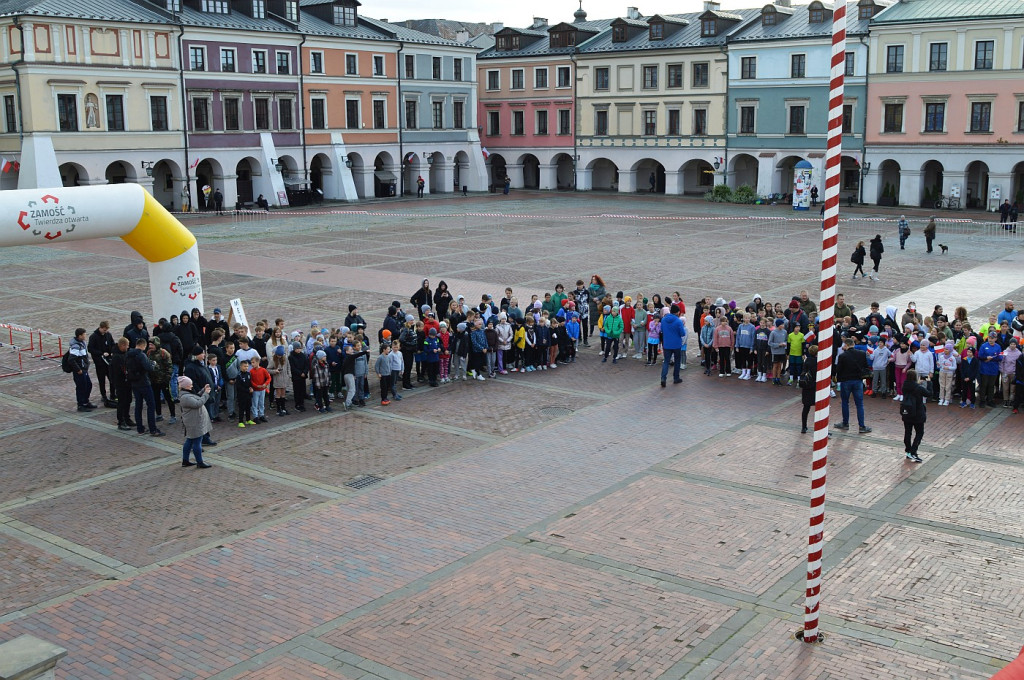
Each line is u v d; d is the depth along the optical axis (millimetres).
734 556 14438
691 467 18391
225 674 11312
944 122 67625
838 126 11758
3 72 59094
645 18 89562
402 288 37719
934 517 15898
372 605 12977
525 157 96000
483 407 22781
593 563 14219
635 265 42719
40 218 22359
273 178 72062
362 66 78562
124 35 62156
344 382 23031
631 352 28594
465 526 15602
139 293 37562
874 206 71688
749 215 66812
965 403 22422
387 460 18891
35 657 7715
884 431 20547
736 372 25875
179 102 65938
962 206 68438
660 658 11609
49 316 33156
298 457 19109
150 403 20547
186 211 67062
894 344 22891
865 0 71438
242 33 68938
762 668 11406
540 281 38812
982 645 11914
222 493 17141
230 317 27141
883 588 13414
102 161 62156
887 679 11188
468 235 54812
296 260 45438
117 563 14344
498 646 11891
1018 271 41312
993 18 63906
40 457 19125
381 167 83375
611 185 91938
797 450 19391
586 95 86625
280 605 12992
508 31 91000
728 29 79500
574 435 20469
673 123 82000
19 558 14531
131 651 11859
